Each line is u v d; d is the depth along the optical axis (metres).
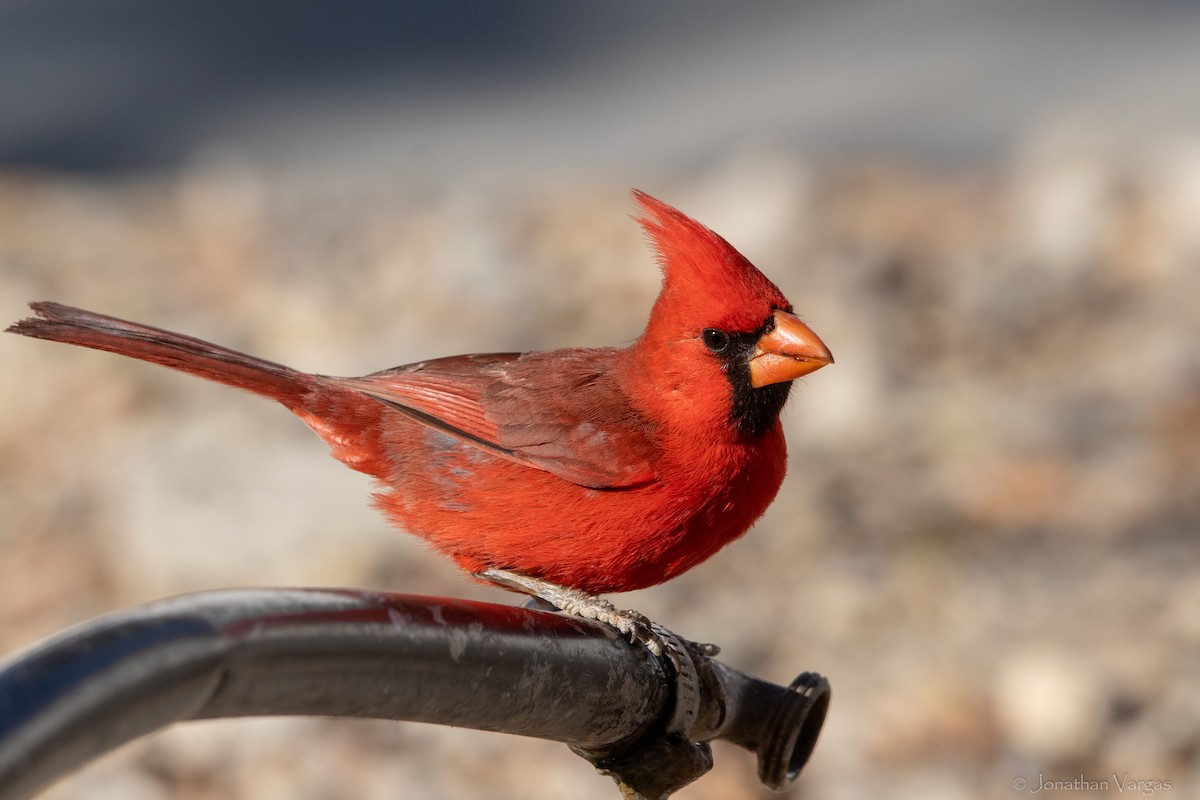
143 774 9.03
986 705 9.34
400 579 10.58
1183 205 16.62
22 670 2.80
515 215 18.56
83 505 12.07
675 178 21.86
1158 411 13.01
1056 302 15.26
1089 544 11.16
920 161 22.00
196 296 16.70
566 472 6.09
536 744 9.30
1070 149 18.80
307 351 14.58
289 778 8.97
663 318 6.19
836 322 14.70
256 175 22.08
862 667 9.84
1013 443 12.59
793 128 24.66
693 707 4.57
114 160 25.34
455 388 6.45
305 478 11.42
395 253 17.31
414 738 9.33
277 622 3.23
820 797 8.70
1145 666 9.52
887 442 12.76
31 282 16.88
